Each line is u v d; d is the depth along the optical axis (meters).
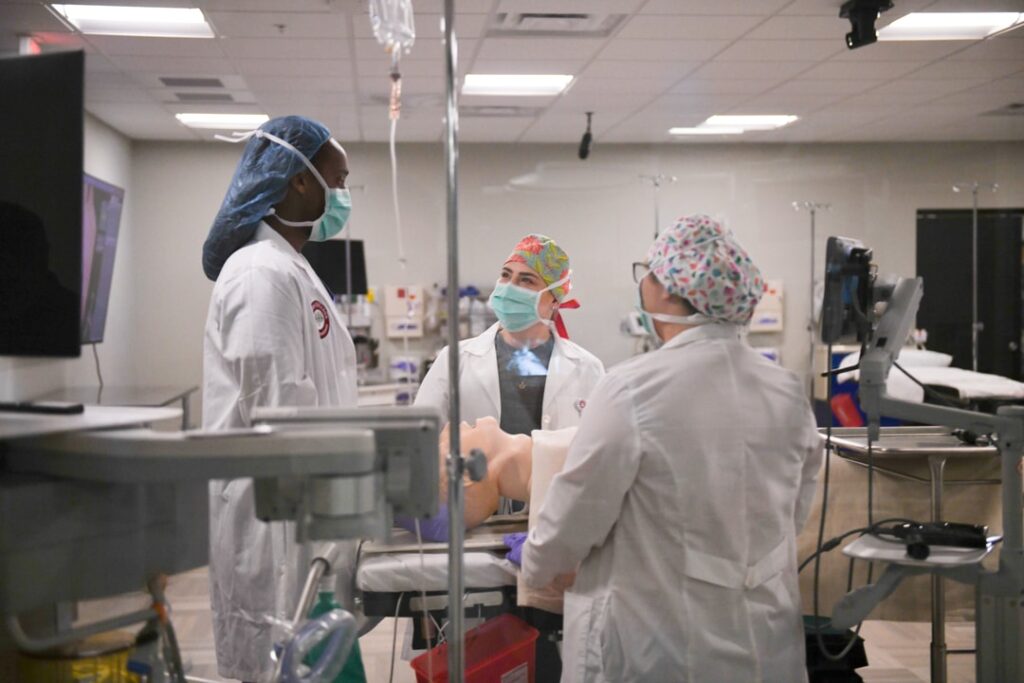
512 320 1.77
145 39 2.74
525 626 1.51
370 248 2.62
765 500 1.28
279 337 1.47
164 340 3.49
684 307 1.32
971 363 2.32
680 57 2.80
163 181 3.57
